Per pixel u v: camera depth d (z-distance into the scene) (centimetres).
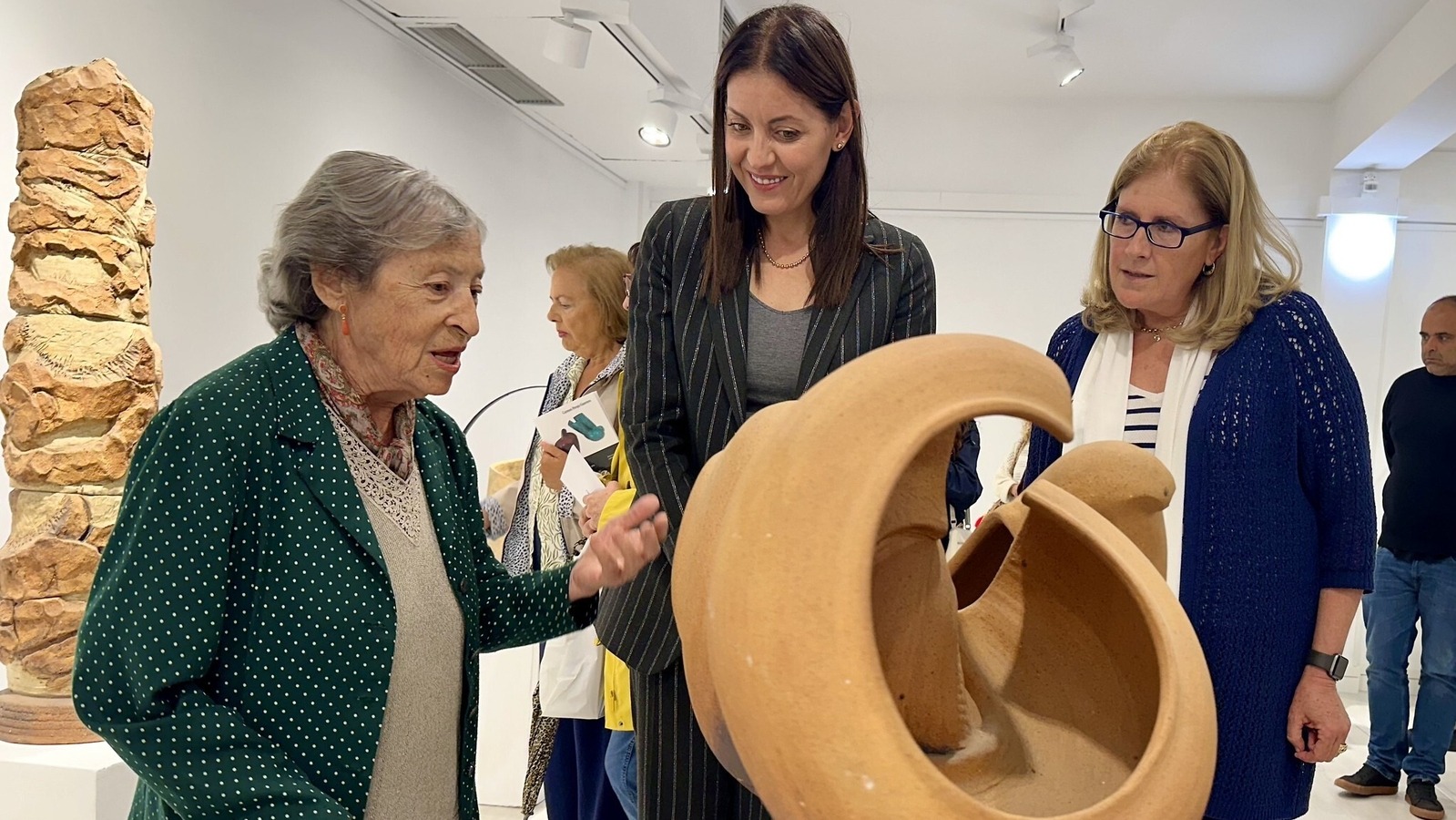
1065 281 638
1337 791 406
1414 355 623
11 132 233
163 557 103
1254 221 155
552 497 267
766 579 57
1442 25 454
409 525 125
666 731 146
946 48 562
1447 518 379
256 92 316
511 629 141
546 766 273
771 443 61
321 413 117
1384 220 611
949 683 70
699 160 611
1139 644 71
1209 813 150
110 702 101
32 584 192
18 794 182
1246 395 151
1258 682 148
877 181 657
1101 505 79
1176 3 494
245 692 110
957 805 54
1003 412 60
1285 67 566
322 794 106
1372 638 406
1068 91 627
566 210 586
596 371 280
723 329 141
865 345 139
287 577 111
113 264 197
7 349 194
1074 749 72
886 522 67
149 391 204
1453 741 463
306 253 116
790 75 122
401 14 379
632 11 360
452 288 119
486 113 477
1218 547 149
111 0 259
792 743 55
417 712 123
